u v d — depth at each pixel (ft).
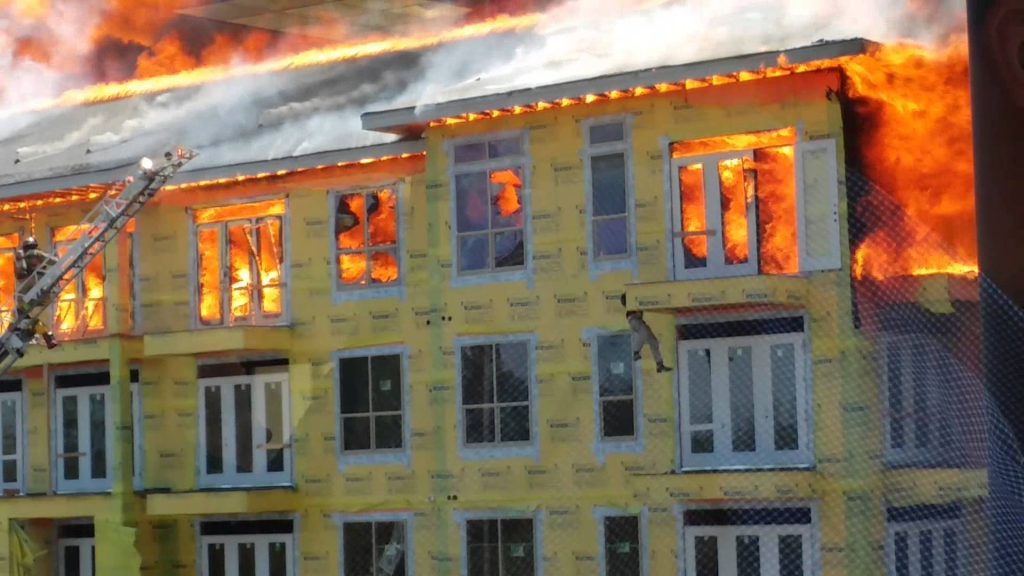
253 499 248.32
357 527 246.88
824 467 204.74
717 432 215.51
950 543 184.34
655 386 220.23
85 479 273.33
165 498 255.09
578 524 225.56
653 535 217.56
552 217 229.86
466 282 236.02
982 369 175.94
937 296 196.54
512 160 233.35
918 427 192.75
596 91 222.28
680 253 220.64
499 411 233.14
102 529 262.06
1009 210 177.06
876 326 202.28
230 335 250.98
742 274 216.13
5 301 278.67
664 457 219.00
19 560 271.69
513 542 231.09
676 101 221.25
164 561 262.47
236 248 261.24
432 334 238.27
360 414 248.11
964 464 183.93
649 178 223.10
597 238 226.79
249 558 255.91
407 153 244.42
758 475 208.13
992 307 170.81
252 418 257.75
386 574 243.40
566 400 227.81
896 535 194.59
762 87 215.51
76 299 273.75
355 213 251.19
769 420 211.82
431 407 240.32
